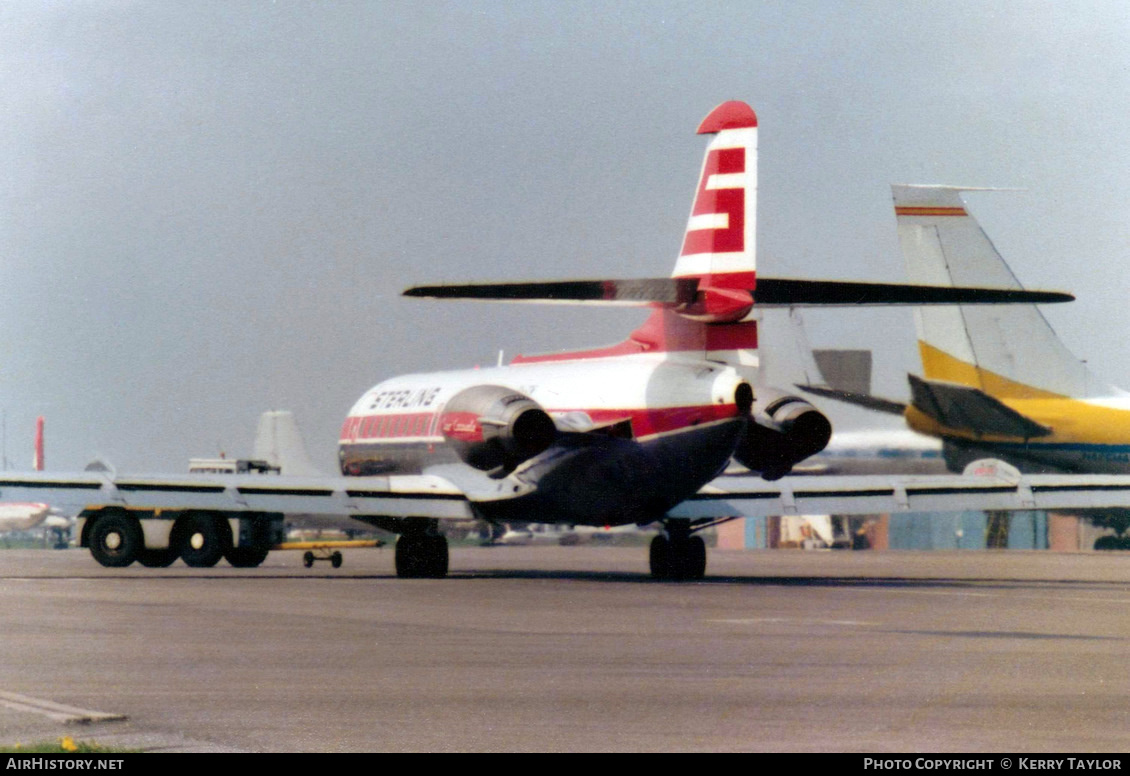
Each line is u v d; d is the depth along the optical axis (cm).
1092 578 11844
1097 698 4306
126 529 13975
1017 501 10094
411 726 3775
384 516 11206
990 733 3691
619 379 9975
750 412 9450
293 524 15288
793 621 6894
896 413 16462
